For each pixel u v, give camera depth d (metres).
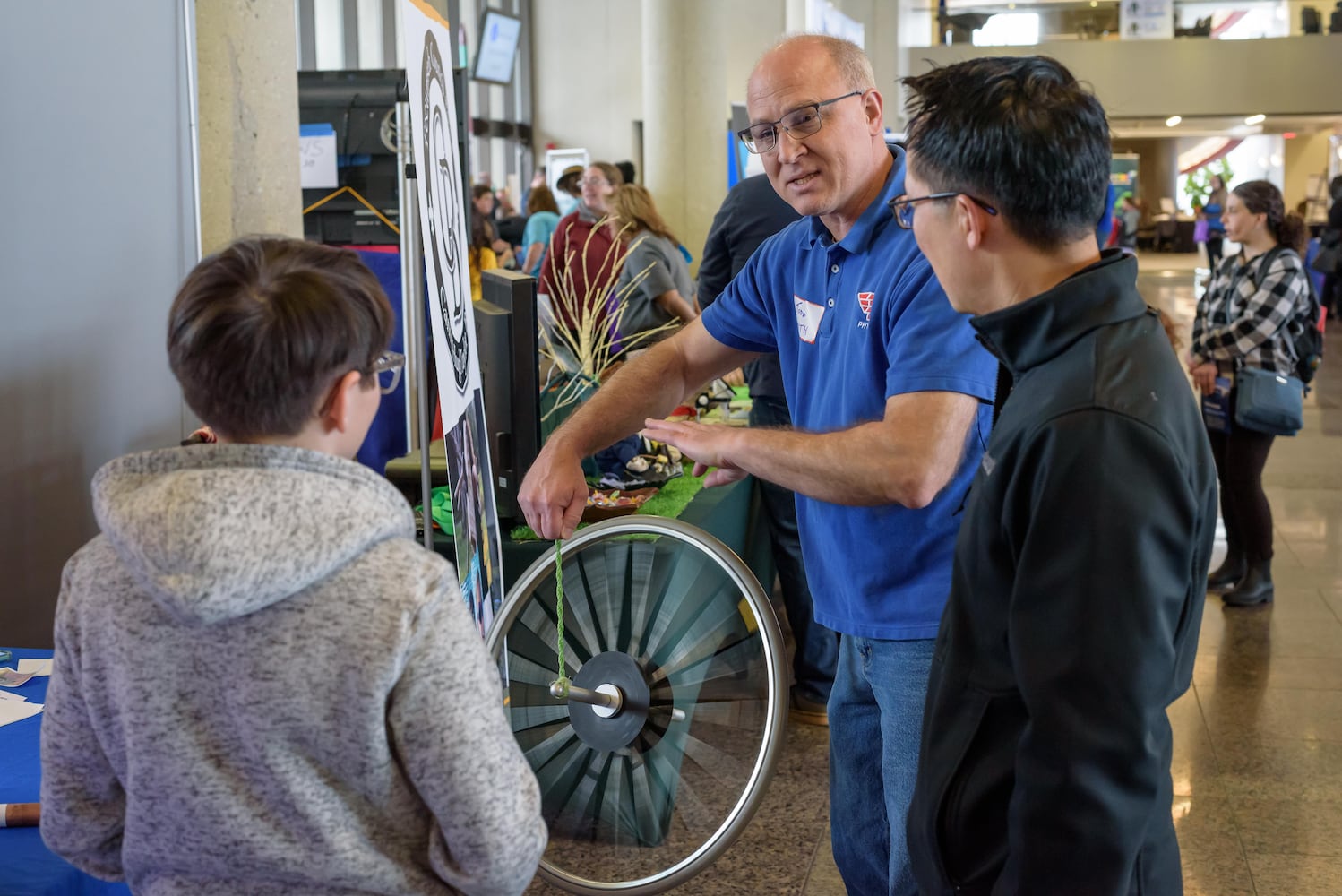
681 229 10.67
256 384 0.98
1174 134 25.31
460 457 1.89
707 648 2.09
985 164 1.09
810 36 1.77
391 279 3.99
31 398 2.53
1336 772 3.10
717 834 1.78
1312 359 4.30
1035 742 1.02
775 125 1.74
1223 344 4.31
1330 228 14.16
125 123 2.69
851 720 1.87
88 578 1.01
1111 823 1.00
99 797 1.07
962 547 1.15
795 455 1.60
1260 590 4.43
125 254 2.71
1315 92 19.31
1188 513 1.01
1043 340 1.08
